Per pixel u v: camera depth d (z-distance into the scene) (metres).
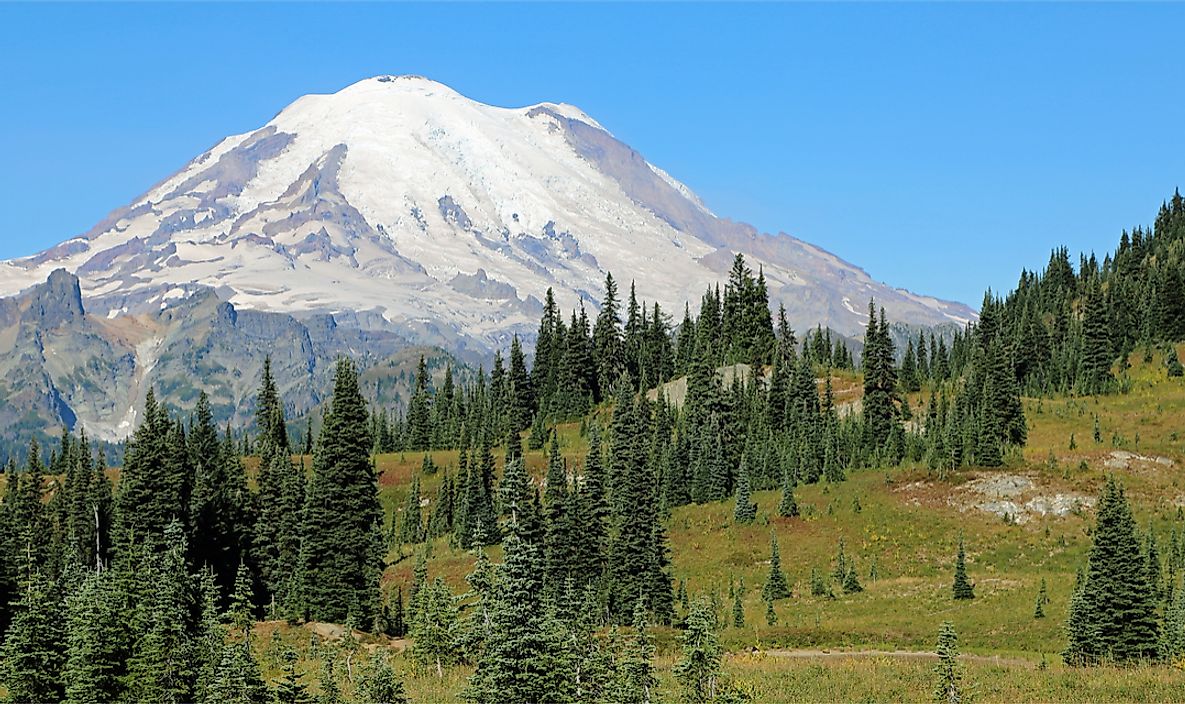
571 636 47.81
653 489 97.50
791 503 126.81
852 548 116.88
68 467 139.25
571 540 93.88
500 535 128.38
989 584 102.12
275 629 80.38
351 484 89.62
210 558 98.88
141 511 94.69
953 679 50.53
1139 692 51.06
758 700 52.38
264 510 102.12
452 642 63.06
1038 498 120.12
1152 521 110.88
